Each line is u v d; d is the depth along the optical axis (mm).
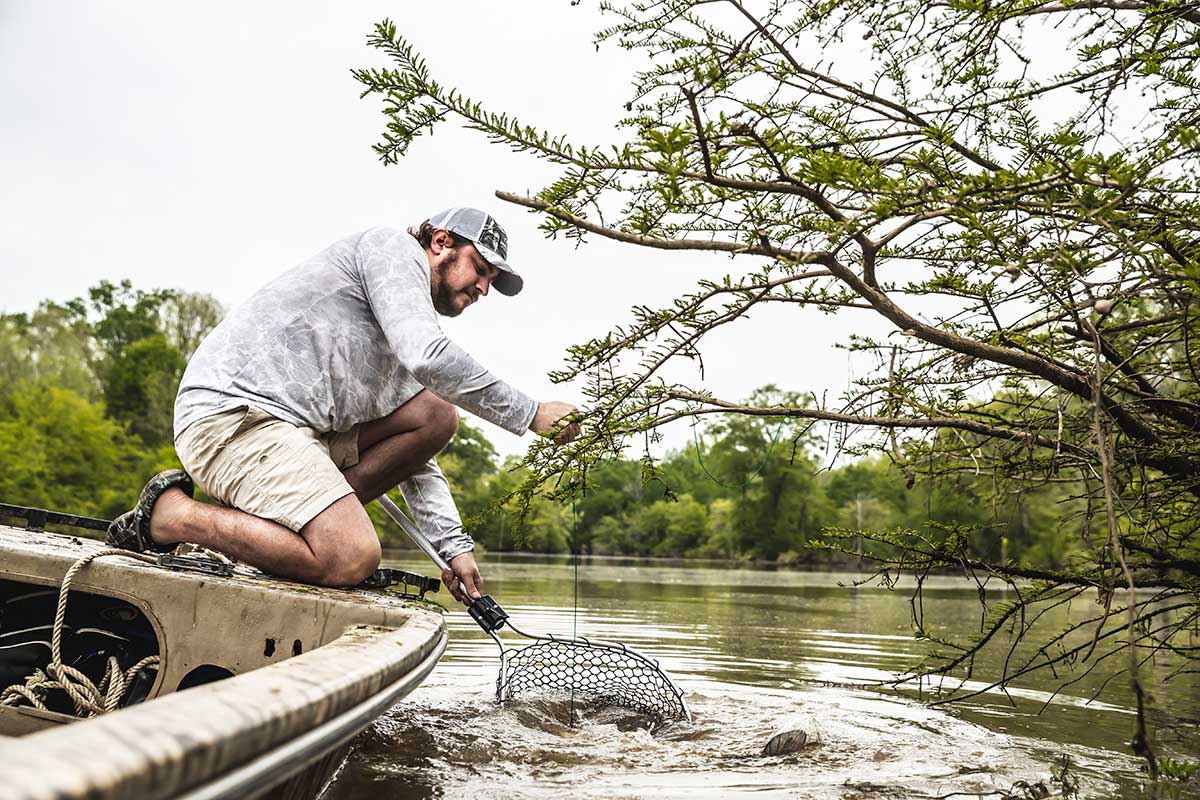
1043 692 3965
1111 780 2479
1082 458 2568
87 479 51219
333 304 2959
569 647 3377
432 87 2035
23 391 54062
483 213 3252
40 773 590
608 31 2654
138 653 2475
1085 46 2590
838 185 1918
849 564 32469
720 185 2025
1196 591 2723
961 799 2273
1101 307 2043
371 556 2707
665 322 2312
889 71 2803
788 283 2275
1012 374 2762
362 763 2469
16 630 2465
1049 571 2824
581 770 2490
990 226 2078
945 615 8078
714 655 5020
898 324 2283
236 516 2705
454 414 3344
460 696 3418
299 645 2217
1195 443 2604
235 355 2818
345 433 3104
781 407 2445
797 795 2277
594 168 2066
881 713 3412
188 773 742
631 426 2381
